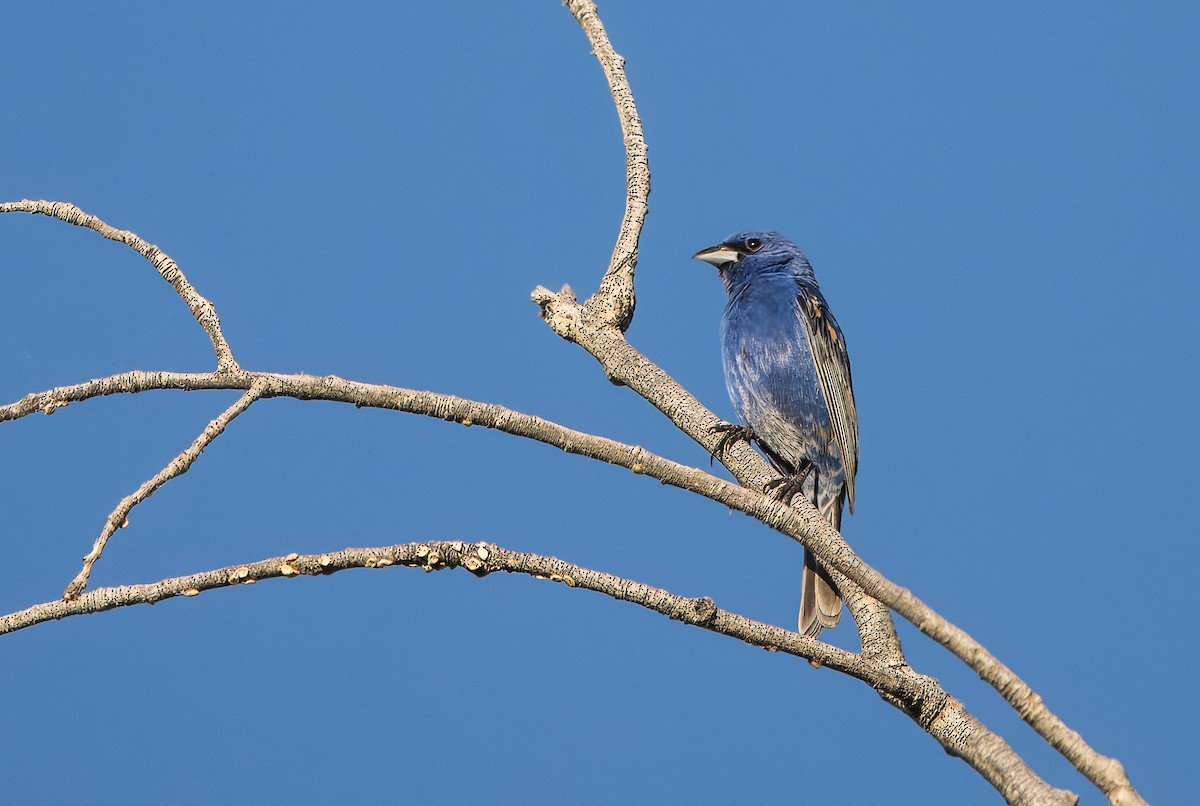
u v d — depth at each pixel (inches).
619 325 379.9
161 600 281.9
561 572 283.3
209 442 295.7
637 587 281.6
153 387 304.0
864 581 281.4
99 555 280.7
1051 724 239.1
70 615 281.1
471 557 283.3
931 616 255.1
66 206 319.9
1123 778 233.9
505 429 311.9
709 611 277.7
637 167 389.1
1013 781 259.4
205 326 307.6
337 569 283.4
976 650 249.3
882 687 277.6
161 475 288.4
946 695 275.6
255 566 282.7
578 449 314.3
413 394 309.1
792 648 278.1
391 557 283.6
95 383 305.3
